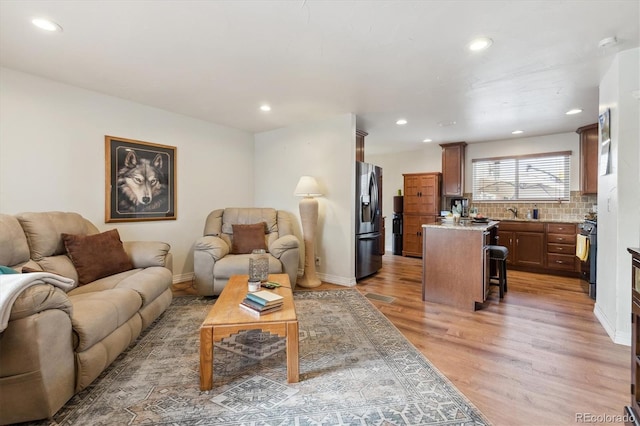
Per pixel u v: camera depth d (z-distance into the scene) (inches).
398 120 164.2
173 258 154.3
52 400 56.0
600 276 106.6
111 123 130.2
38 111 110.2
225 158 178.7
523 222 188.2
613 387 68.1
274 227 159.0
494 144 215.0
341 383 69.0
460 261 121.8
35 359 53.9
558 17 73.0
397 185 265.1
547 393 65.9
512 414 59.2
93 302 72.0
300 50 90.3
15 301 52.9
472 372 74.0
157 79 112.1
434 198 228.1
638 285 53.5
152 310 95.9
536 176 201.3
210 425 55.7
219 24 77.1
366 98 131.0
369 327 101.0
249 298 74.9
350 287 151.2
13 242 78.6
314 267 155.9
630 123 88.1
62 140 116.4
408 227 240.1
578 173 186.9
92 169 124.8
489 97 129.0
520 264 189.5
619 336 89.7
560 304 125.3
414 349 85.7
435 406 61.2
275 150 185.0
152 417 57.6
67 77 110.5
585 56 92.4
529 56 93.0
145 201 142.1
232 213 157.3
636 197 87.7
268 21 75.7
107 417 57.6
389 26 77.7
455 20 74.8
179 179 156.2
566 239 173.8
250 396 64.2
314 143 166.7
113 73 107.0
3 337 53.0
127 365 76.7
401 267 200.4
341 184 156.4
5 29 79.4
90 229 109.3
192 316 110.2
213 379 70.6
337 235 158.4
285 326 68.1
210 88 120.6
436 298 127.8
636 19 73.4
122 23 76.7
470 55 92.7
